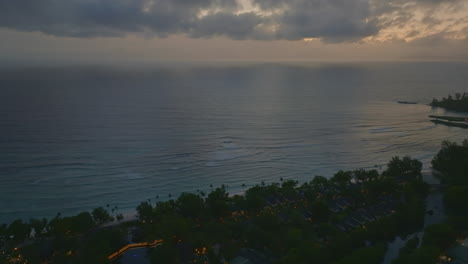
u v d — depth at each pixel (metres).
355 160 199.75
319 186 147.25
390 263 97.69
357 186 146.62
